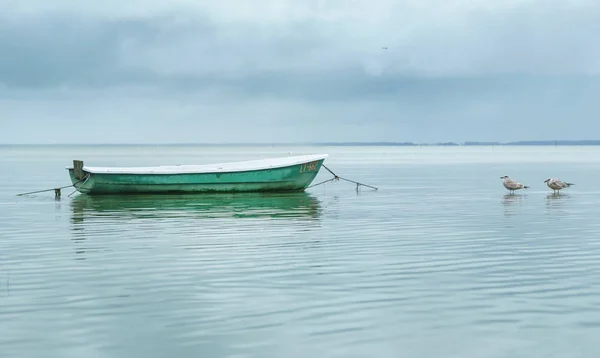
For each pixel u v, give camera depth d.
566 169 77.50
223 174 36.28
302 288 13.92
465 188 44.50
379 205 31.70
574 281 14.46
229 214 27.62
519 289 13.77
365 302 12.82
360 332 11.08
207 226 23.75
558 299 12.97
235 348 10.38
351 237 20.92
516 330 11.14
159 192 36.28
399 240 20.27
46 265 16.52
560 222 24.50
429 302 12.80
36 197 37.28
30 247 19.31
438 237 20.86
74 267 16.25
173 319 11.82
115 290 13.88
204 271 15.66
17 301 13.04
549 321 11.60
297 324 11.50
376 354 10.12
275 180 37.22
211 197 35.53
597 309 12.28
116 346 10.51
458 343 10.55
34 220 25.98
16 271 15.80
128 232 22.34
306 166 37.53
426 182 52.19
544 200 34.16
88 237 21.28
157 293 13.60
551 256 17.42
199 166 39.81
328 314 12.05
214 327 11.37
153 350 10.33
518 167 85.44
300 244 19.53
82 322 11.69
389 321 11.64
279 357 10.02
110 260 17.12
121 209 29.91
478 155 181.50
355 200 34.47
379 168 84.75
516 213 27.75
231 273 15.41
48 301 13.03
